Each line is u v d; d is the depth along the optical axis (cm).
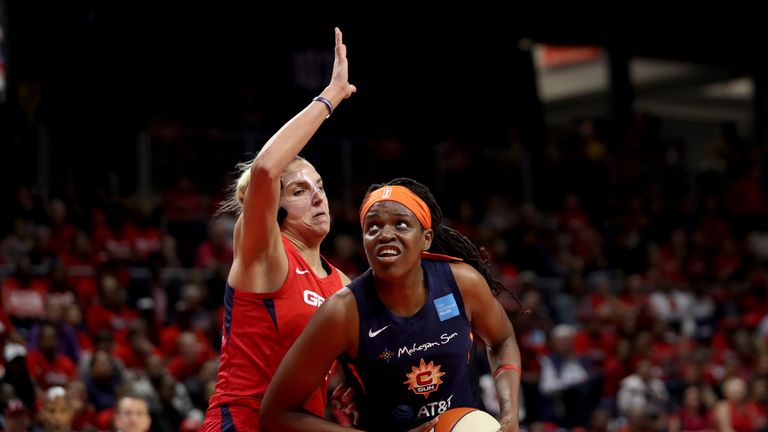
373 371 1115
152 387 2889
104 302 3469
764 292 4862
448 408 1138
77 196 4278
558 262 4947
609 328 4278
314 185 1319
